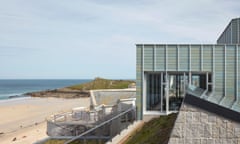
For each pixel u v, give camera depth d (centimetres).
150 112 2075
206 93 1242
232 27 2508
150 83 2100
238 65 2025
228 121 941
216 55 2039
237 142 931
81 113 2488
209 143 948
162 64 2073
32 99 10144
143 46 2089
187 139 959
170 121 1519
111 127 2194
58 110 6531
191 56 2053
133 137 1571
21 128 4506
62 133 2341
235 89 2020
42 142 2419
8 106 7700
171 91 2067
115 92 3453
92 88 10944
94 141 2116
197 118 960
